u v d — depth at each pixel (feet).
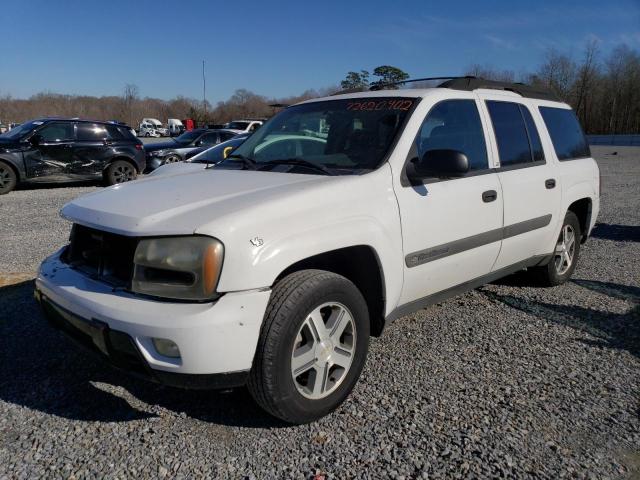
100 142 44.68
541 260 16.14
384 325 11.07
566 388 10.94
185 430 9.46
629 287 17.78
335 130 12.43
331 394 9.71
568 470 8.39
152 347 8.30
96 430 9.45
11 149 40.34
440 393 10.69
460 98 13.12
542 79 226.58
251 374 8.77
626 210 34.91
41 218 29.45
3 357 12.15
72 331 9.69
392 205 10.63
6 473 8.29
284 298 8.77
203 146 56.85
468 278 13.12
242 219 8.57
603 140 166.30
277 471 8.37
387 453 8.79
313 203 9.46
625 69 222.28
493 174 13.32
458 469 8.40
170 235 8.47
